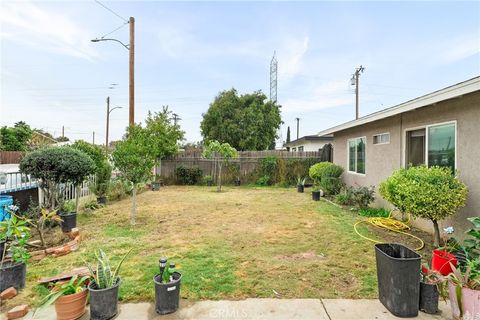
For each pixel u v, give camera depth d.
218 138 21.44
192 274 3.39
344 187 9.34
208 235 5.10
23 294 2.95
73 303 2.46
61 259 3.91
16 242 3.59
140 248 4.37
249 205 8.21
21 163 5.14
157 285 2.56
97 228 5.60
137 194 10.55
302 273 3.46
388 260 2.59
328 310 2.62
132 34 10.94
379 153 7.41
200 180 14.14
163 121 13.27
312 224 5.96
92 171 6.03
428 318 2.50
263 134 21.70
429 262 3.86
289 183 13.60
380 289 2.75
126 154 5.86
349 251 4.28
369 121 7.16
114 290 2.52
